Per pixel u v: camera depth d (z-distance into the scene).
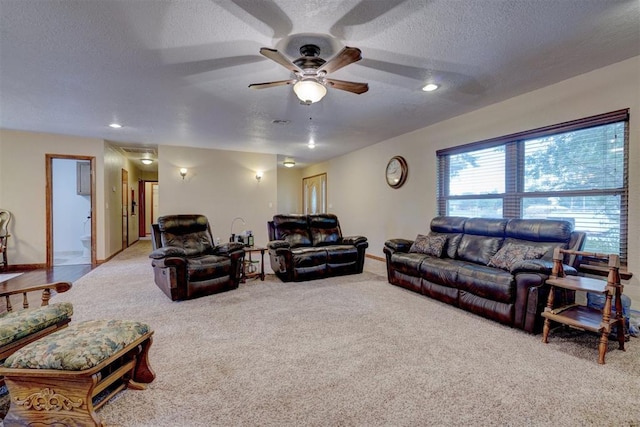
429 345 2.38
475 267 3.12
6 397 1.75
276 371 2.02
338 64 2.19
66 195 6.91
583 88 3.02
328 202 8.48
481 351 2.28
